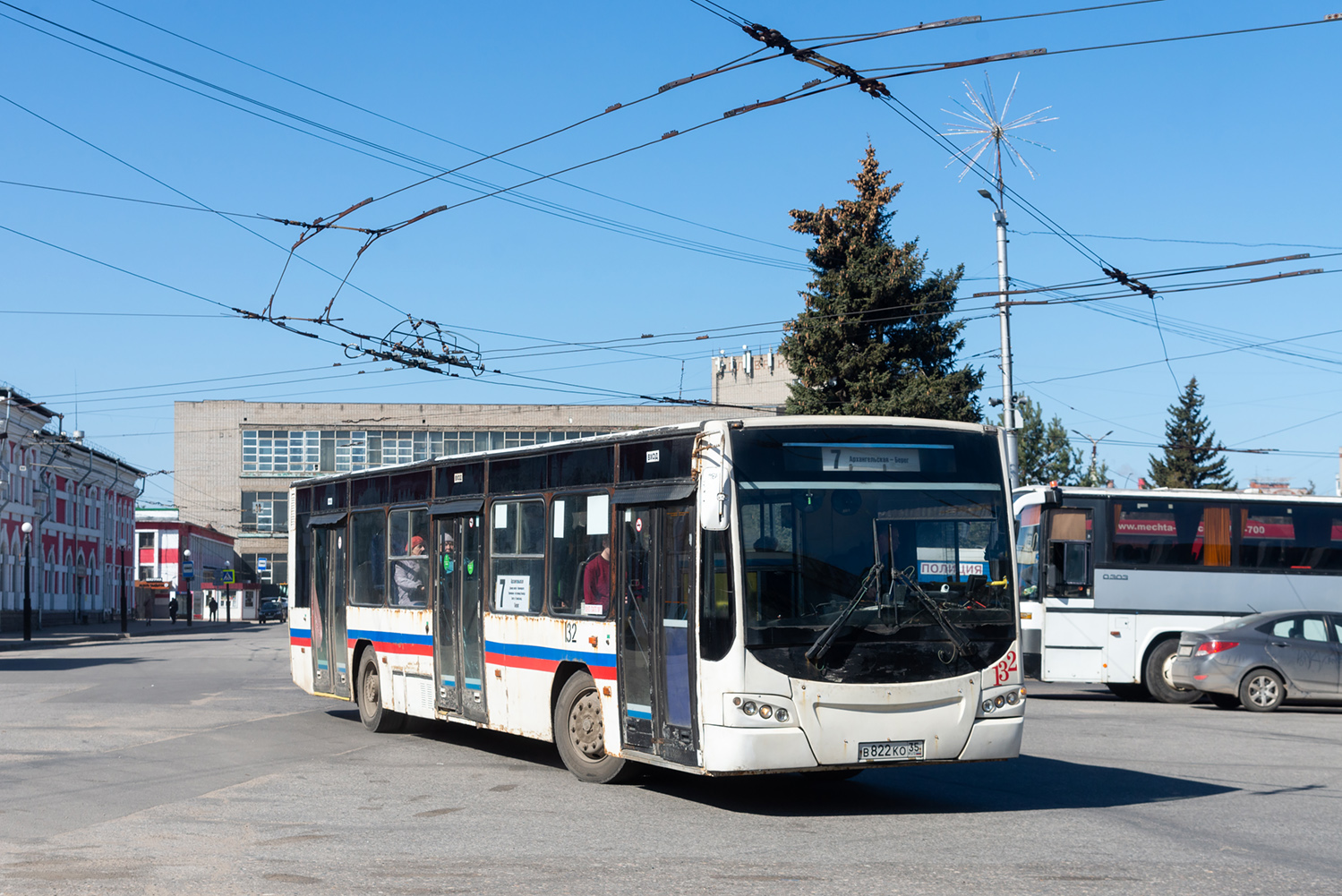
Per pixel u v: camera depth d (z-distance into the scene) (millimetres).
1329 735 16578
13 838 9664
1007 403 31766
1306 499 23562
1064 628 22984
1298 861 8445
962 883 7797
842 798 11344
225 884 7977
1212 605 23109
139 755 14586
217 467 103688
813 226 40250
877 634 10266
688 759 10492
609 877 8086
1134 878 7926
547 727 12852
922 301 38750
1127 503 23250
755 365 96438
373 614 16812
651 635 11133
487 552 14125
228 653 40812
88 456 80688
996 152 32281
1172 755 14242
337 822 10227
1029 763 13641
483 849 9078
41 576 71875
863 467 10602
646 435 11461
